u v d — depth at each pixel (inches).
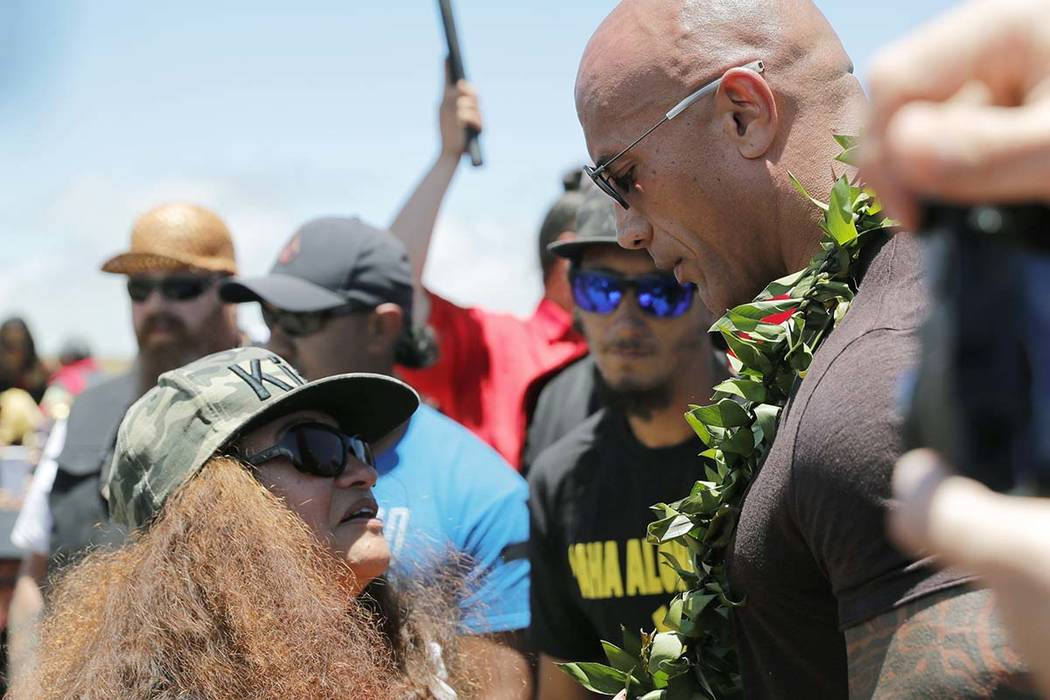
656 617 104.1
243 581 64.9
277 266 120.6
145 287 134.6
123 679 61.5
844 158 54.8
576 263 108.5
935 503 18.7
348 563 72.2
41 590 125.5
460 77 157.2
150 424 71.4
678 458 105.9
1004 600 18.0
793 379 59.1
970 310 18.8
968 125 17.7
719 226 61.5
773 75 59.3
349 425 78.8
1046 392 18.6
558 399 132.7
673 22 61.1
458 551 92.6
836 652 51.9
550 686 108.1
